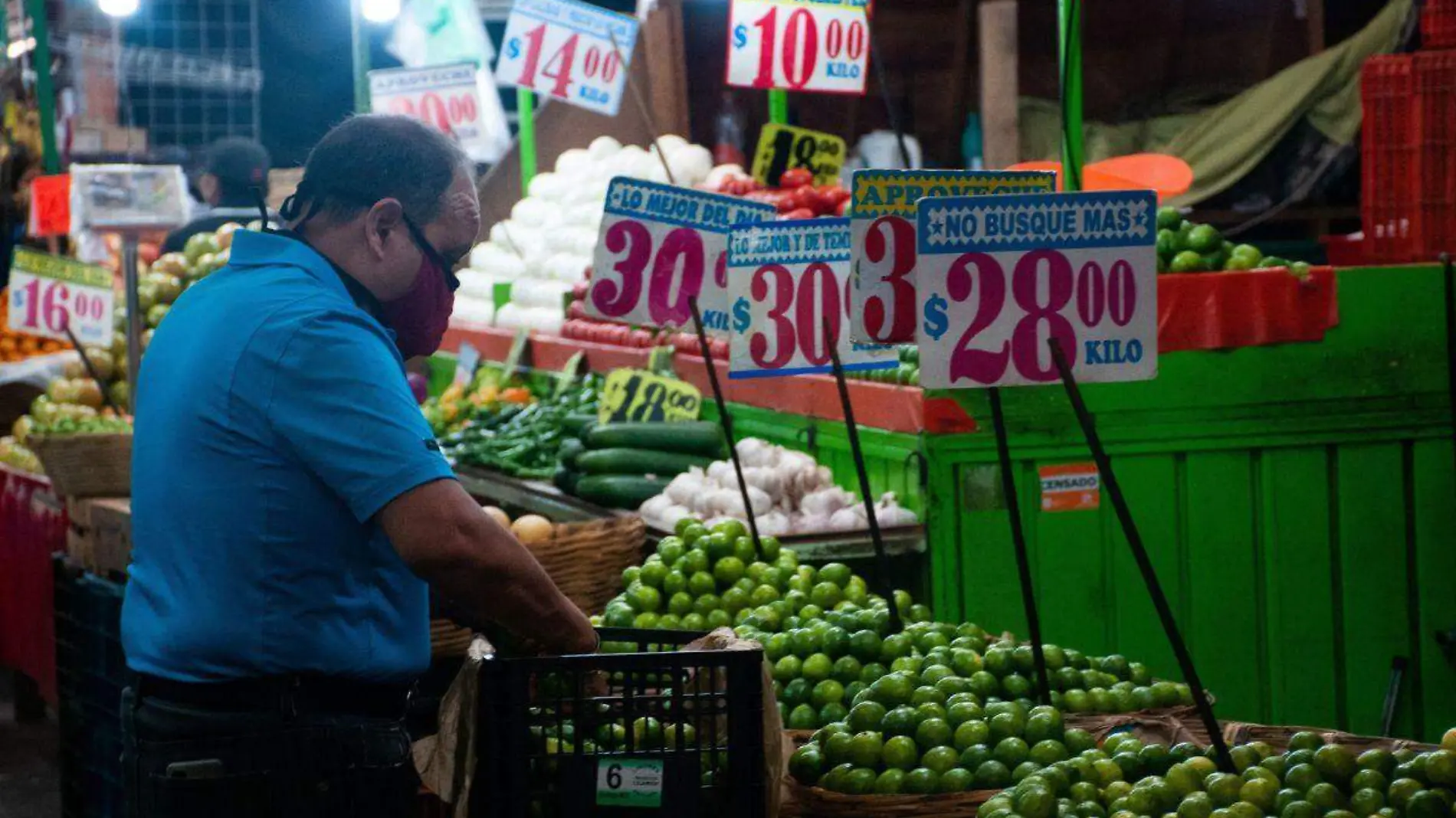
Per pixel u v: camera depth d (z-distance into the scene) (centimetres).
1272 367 485
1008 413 472
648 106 1004
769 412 580
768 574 414
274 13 1225
